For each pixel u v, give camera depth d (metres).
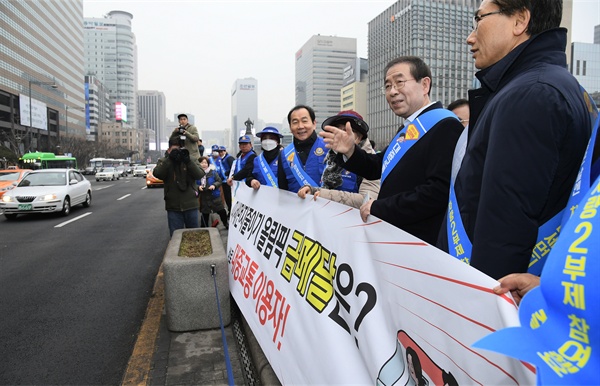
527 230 1.15
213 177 8.18
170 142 5.71
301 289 2.20
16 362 3.12
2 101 70.75
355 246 1.77
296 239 2.44
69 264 6.21
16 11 76.50
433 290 1.25
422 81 2.22
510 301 0.99
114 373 2.94
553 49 1.39
